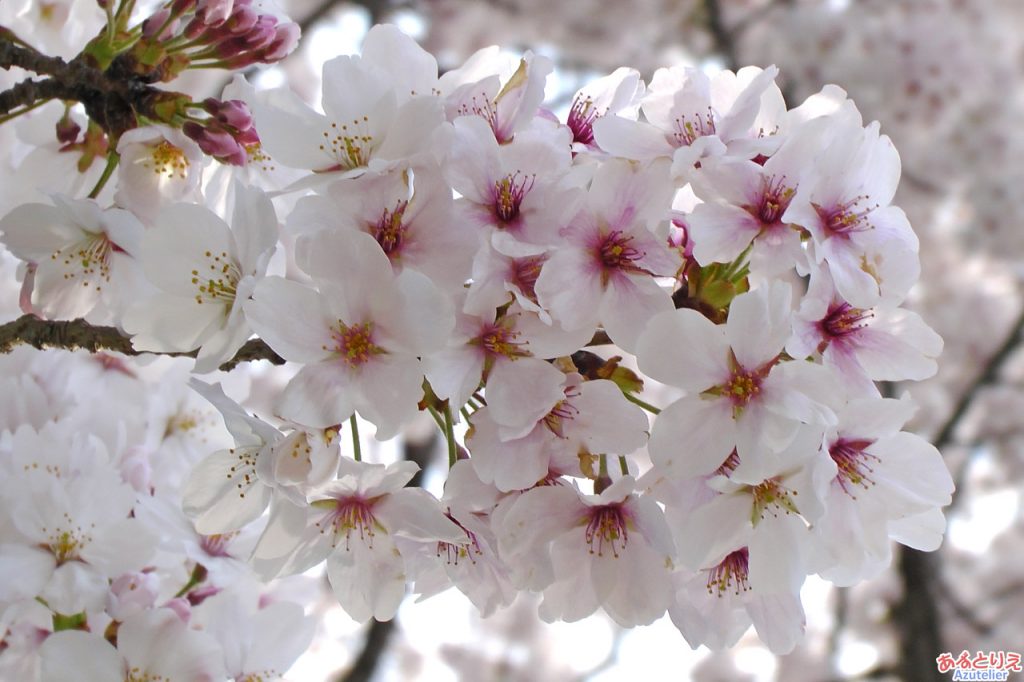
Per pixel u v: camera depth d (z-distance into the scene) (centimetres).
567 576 38
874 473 39
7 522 42
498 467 37
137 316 39
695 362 37
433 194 37
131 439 47
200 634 42
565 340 37
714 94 40
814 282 38
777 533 37
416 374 36
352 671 121
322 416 36
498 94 39
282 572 39
